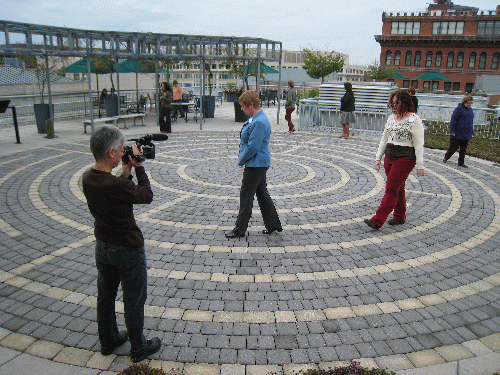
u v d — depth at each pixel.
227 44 15.85
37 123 14.23
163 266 4.61
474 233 5.74
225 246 5.16
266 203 5.38
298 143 12.79
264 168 5.21
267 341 3.36
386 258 4.92
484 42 54.88
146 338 3.36
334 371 2.77
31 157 10.21
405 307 3.88
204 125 17.02
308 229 5.78
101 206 2.75
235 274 4.46
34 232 5.54
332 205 6.83
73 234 5.49
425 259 4.91
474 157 11.30
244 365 3.08
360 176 8.75
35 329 3.48
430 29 56.81
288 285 4.24
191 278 4.35
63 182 8.01
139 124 17.48
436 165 10.12
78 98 19.69
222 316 3.69
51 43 13.45
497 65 55.25
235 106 18.03
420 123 5.47
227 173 8.86
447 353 3.24
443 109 18.69
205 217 6.18
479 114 17.52
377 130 15.21
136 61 19.84
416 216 6.42
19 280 4.28
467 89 56.72
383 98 15.24
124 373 2.78
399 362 3.12
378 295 4.09
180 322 3.59
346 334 3.46
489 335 3.48
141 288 2.95
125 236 2.81
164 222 5.96
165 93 14.52
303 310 3.80
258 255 4.93
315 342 3.35
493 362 3.13
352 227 5.89
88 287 4.16
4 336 3.38
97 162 2.82
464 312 3.82
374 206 6.82
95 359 3.13
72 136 13.61
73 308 3.79
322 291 4.14
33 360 3.11
